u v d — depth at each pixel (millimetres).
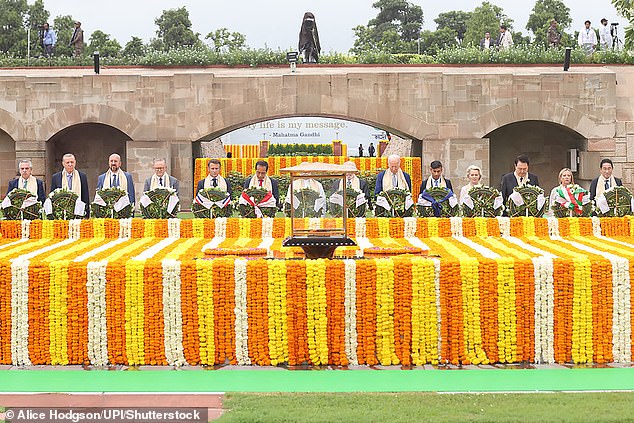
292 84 24875
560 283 8031
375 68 26328
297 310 7926
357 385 7164
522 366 7938
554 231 10883
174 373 7680
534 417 6035
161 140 25016
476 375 7547
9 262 8109
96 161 27172
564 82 24719
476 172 12469
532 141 26906
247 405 6441
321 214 8562
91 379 7461
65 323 8031
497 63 26656
